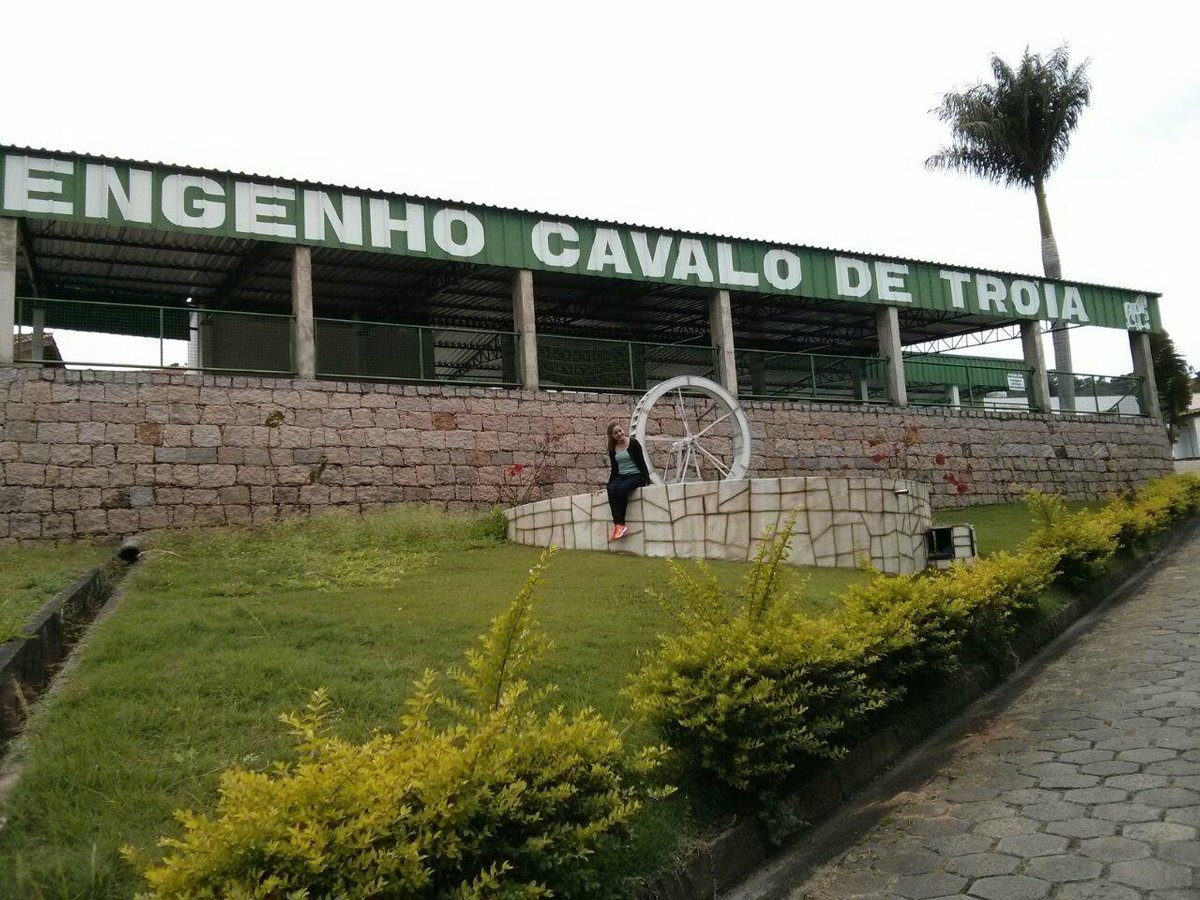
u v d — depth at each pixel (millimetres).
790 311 20359
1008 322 22031
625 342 16406
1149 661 7137
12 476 11312
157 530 11930
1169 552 14055
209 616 6691
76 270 14977
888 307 19500
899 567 10047
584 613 7094
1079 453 21594
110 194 12352
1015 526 15453
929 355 21953
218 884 2498
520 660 3584
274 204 13391
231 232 13031
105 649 5684
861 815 4652
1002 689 7008
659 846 3717
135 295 16297
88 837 3291
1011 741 5562
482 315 19219
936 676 6422
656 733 4559
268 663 5340
